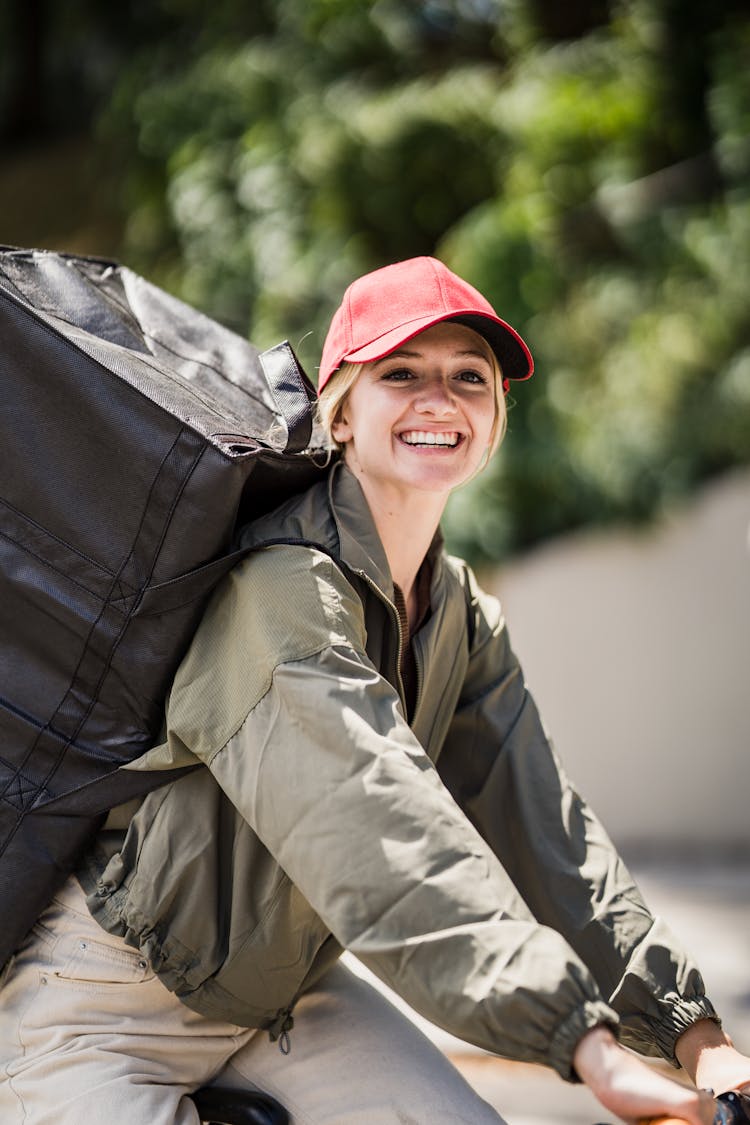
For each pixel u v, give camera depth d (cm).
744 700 567
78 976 156
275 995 155
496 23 748
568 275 638
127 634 147
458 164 671
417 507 161
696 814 570
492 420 163
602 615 582
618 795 578
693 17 704
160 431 144
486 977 121
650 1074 118
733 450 586
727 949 370
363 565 151
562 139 668
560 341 613
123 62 927
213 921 150
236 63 721
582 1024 118
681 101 697
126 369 148
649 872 504
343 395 161
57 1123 151
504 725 178
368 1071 160
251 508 158
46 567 149
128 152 791
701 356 607
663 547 579
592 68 701
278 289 662
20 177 988
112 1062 154
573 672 585
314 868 131
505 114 671
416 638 164
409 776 130
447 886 125
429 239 686
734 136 647
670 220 655
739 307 616
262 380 183
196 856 148
